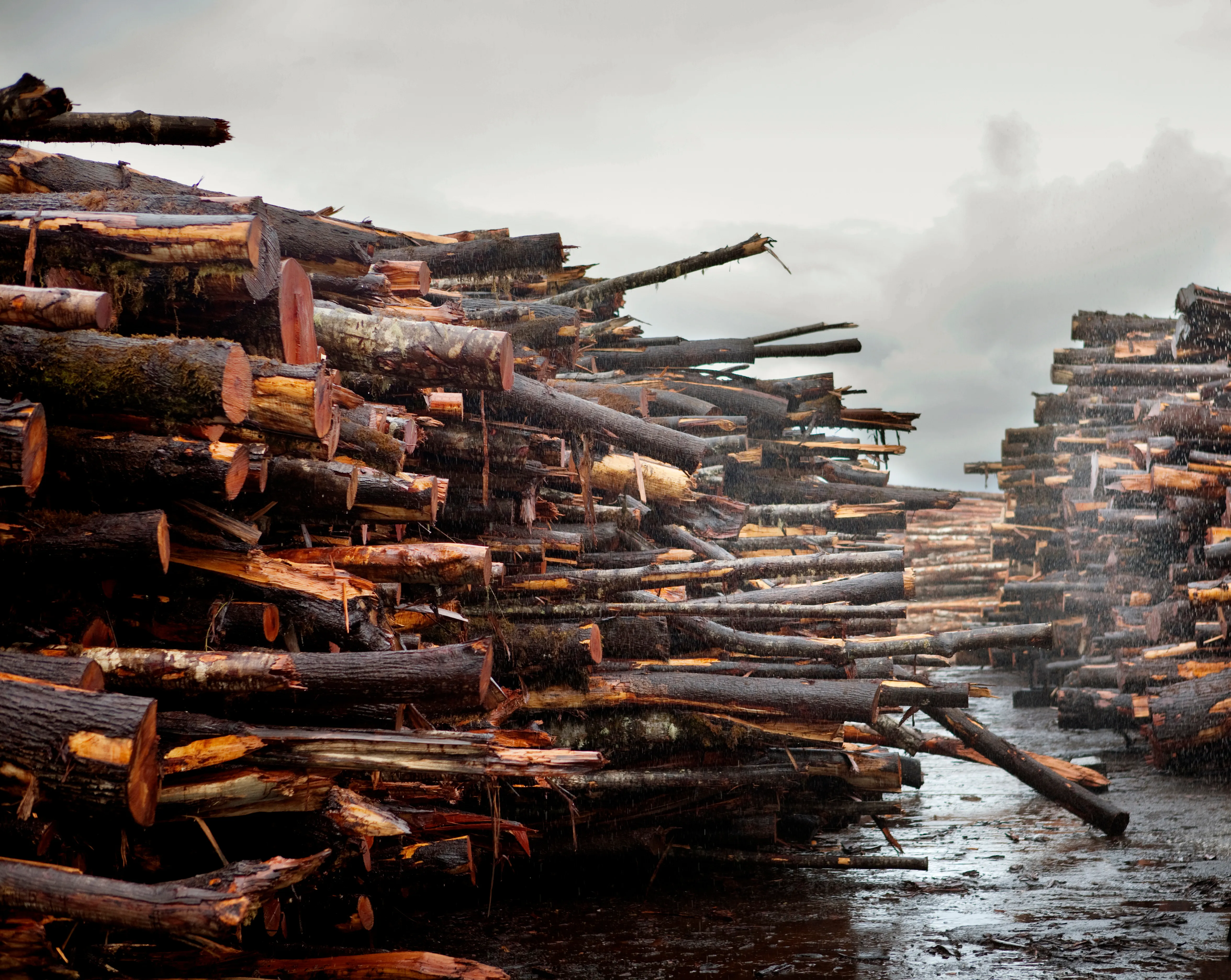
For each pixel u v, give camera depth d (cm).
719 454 1205
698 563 804
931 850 831
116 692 470
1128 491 1052
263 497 562
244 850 500
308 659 482
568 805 714
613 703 728
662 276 1051
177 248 472
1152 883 718
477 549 602
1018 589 1523
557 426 833
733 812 768
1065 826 895
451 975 468
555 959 596
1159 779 1056
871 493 1337
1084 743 1234
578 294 1067
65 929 435
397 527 662
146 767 395
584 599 786
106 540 451
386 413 647
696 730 740
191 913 373
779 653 809
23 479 422
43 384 457
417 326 602
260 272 494
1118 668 1148
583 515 879
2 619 474
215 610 516
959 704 839
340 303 694
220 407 456
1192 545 1070
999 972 562
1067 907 673
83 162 618
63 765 383
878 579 841
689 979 563
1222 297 1259
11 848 411
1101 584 1377
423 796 592
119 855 455
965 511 2309
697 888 741
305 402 497
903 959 586
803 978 562
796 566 824
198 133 489
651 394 1154
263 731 473
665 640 764
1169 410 1007
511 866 704
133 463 474
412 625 642
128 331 516
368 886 576
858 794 812
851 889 731
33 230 477
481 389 613
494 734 569
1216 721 962
